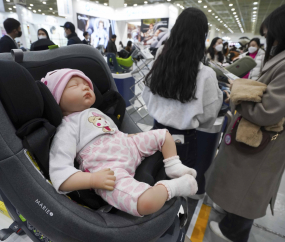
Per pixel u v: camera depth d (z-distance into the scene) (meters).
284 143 0.83
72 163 0.57
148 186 0.54
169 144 0.76
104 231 0.49
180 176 0.68
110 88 0.93
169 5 7.39
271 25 0.75
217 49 2.67
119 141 0.69
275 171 0.87
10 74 0.47
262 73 0.85
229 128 1.07
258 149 0.82
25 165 0.48
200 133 1.19
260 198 0.92
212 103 0.85
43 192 0.48
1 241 0.91
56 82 0.64
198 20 0.74
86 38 4.74
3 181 0.46
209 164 1.30
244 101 0.77
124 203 0.52
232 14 10.92
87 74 0.81
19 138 0.49
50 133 0.53
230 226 1.08
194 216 1.29
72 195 0.58
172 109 0.89
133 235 0.52
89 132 0.66
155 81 0.88
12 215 0.63
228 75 1.10
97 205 0.61
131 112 2.94
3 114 0.47
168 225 0.61
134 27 10.20
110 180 0.54
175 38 0.78
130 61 3.15
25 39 5.44
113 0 8.31
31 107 0.51
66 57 0.78
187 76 0.78
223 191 1.01
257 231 1.21
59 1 5.63
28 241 0.91
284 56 0.72
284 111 0.67
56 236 0.48
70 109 0.68
